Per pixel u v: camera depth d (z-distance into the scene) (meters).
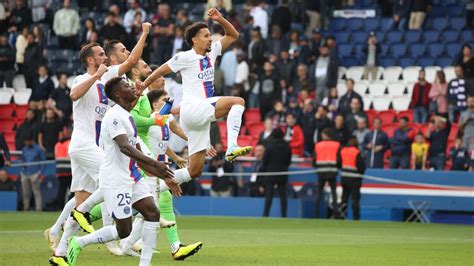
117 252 24.28
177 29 54.62
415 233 35.97
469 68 50.06
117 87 18.91
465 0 60.12
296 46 54.66
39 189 49.44
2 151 50.56
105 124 19.02
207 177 48.78
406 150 46.38
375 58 55.53
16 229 34.72
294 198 47.06
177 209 48.56
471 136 45.25
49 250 25.33
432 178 44.69
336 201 44.84
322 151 44.72
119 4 64.12
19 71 60.41
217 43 24.91
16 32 60.66
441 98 49.34
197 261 23.11
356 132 47.50
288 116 48.19
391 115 52.03
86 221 21.86
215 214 47.81
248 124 51.59
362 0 62.38
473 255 26.14
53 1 63.31
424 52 57.56
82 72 59.75
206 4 61.56
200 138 24.59
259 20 56.34
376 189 45.66
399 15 59.34
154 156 25.75
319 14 60.38
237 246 28.19
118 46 24.84
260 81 51.44
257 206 47.00
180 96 50.25
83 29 63.34
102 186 19.31
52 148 49.97
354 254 25.86
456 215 44.75
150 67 26.61
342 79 56.09
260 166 46.22
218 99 23.91
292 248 27.66
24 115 57.50
